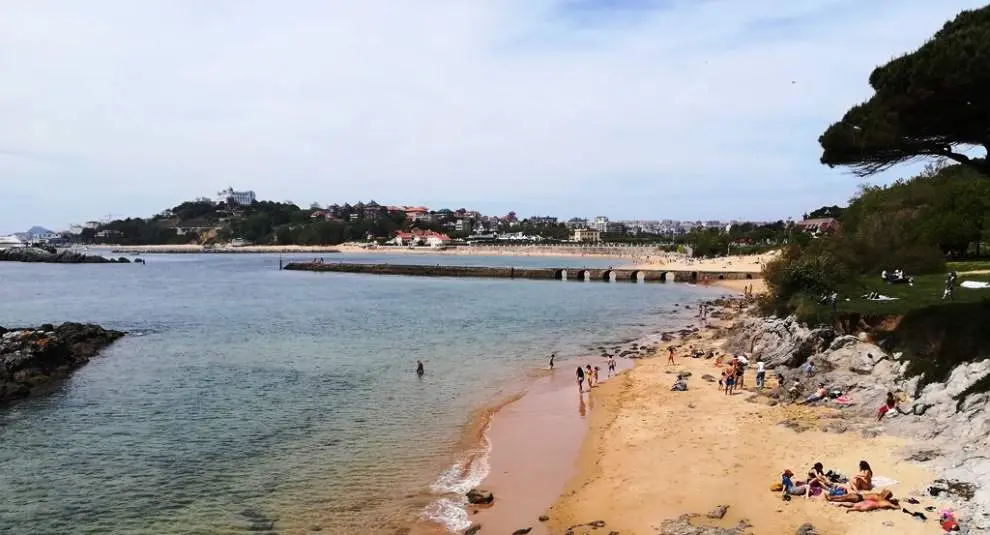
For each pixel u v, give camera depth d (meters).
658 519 19.05
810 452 23.48
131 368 45.94
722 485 21.22
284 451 27.70
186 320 73.69
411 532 19.66
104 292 112.75
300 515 21.27
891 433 24.50
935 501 18.20
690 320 71.62
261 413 33.69
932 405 25.14
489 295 104.62
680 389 35.44
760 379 34.38
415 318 74.31
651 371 41.50
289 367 45.88
